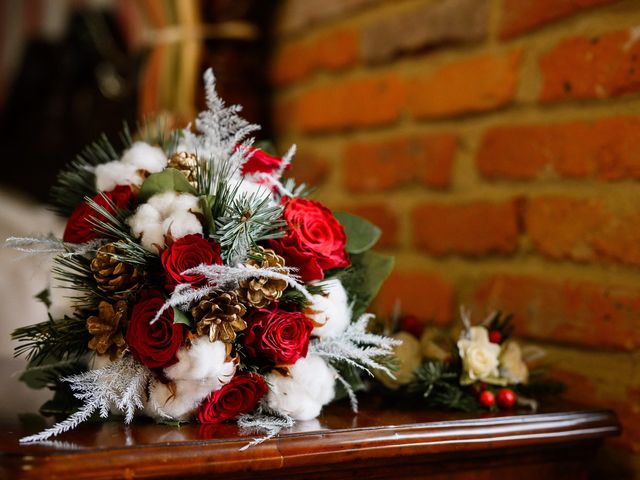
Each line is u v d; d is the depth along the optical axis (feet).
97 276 2.38
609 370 2.99
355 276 2.73
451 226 3.66
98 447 2.09
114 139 5.49
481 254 3.51
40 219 4.36
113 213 2.47
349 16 4.25
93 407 2.30
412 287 3.84
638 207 2.93
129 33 5.67
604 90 3.04
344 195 4.30
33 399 2.74
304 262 2.49
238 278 2.35
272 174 2.72
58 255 2.46
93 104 5.70
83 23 5.73
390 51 4.00
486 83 3.51
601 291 3.02
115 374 2.36
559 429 2.60
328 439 2.29
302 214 2.55
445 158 3.70
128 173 2.57
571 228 3.14
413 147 3.88
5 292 3.85
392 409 2.67
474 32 3.56
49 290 2.72
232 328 2.35
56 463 2.01
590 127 3.09
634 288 2.93
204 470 2.14
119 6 5.78
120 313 2.38
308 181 4.52
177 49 4.37
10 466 2.01
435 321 3.69
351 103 4.23
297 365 2.45
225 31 4.50
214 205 2.43
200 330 2.32
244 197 2.44
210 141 2.65
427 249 3.78
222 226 2.42
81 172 2.70
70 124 5.79
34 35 6.31
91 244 2.43
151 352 2.32
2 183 5.92
